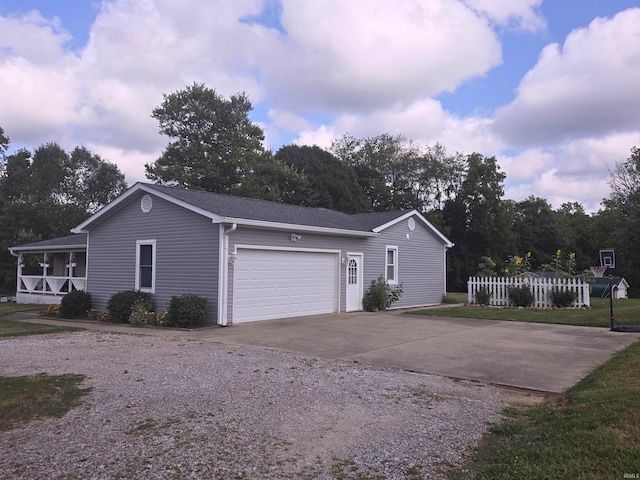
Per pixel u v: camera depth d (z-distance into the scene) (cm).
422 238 2267
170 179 3825
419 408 600
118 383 701
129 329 1328
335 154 5472
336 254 1789
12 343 1077
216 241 1377
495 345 1054
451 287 4731
